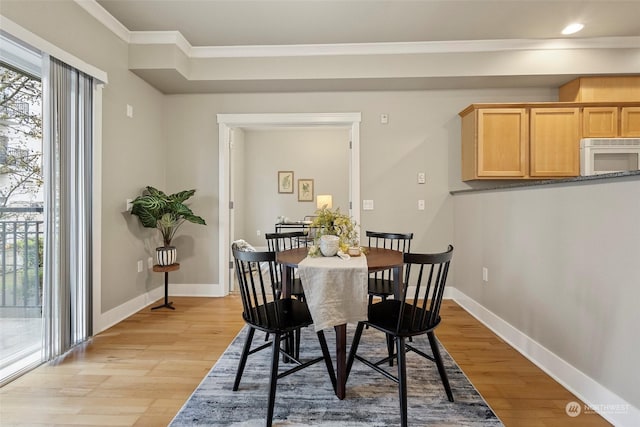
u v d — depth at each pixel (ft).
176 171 12.73
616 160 10.55
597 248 5.73
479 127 11.00
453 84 11.73
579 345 6.14
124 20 9.59
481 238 10.06
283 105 12.55
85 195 8.28
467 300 11.10
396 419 5.46
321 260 6.44
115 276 9.82
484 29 10.09
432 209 12.41
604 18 9.43
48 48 7.02
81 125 8.16
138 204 10.09
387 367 7.17
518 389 6.34
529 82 11.50
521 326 7.98
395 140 12.43
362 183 12.50
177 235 12.72
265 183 23.95
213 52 11.21
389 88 12.14
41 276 7.94
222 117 12.57
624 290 5.20
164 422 5.40
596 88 10.97
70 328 7.92
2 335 7.38
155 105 12.07
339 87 12.03
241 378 6.69
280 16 9.37
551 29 10.07
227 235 12.92
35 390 6.27
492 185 12.16
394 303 6.87
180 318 10.21
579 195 6.15
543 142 10.91
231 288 13.29
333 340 8.61
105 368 7.11
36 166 7.78
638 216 4.96
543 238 7.19
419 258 5.52
